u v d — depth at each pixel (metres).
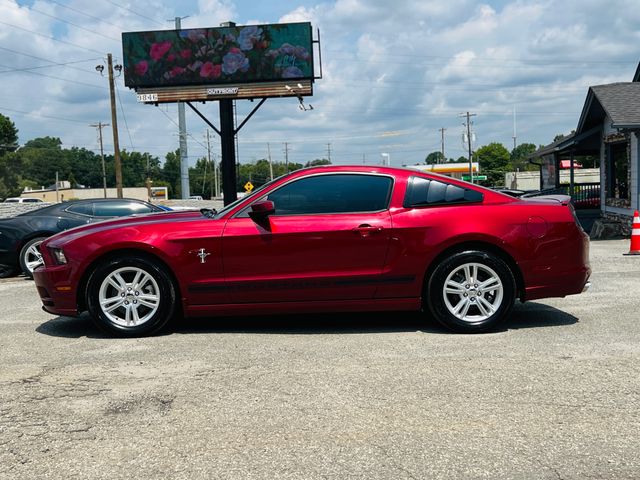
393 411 3.67
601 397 3.84
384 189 5.68
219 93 26.80
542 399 3.82
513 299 5.52
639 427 3.39
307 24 26.27
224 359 4.82
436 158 111.94
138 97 27.06
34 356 5.04
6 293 8.86
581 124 21.19
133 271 5.61
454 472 2.93
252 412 3.70
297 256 5.53
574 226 5.65
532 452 3.12
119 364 4.74
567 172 51.78
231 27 26.53
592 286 8.01
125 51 26.83
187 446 3.26
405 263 5.54
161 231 5.57
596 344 5.06
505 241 5.51
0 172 98.38
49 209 10.80
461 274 5.61
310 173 5.73
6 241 10.38
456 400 3.83
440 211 5.59
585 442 3.22
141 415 3.70
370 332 5.65
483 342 5.20
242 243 5.52
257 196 5.68
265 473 2.96
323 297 5.57
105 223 6.02
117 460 3.12
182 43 26.70
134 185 151.38
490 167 119.19
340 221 5.55
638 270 9.52
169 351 5.09
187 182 43.25
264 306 5.59
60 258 5.63
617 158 19.95
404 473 2.93
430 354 4.85
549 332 5.51
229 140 27.50
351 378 4.29
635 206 17.36
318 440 3.30
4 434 3.46
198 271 5.54
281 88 26.67
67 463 3.10
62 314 5.69
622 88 18.25
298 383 4.20
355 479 2.88
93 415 3.71
